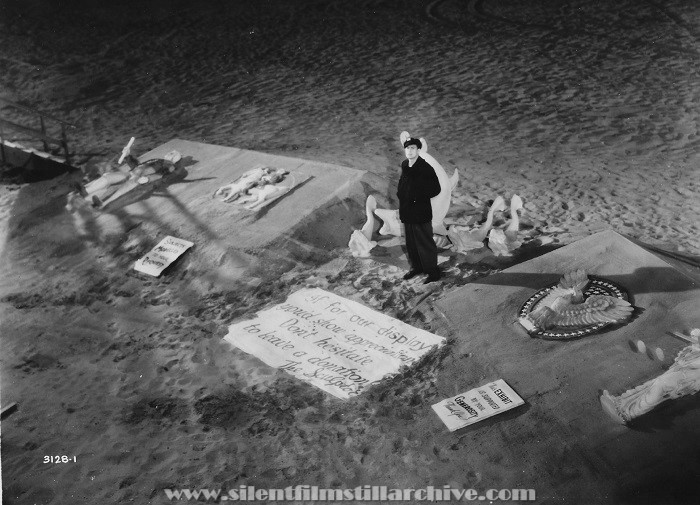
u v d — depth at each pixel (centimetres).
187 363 1040
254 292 1162
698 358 838
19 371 1067
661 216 1311
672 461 788
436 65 2084
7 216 1530
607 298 978
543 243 1176
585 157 1566
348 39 2298
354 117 1848
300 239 1239
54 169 1684
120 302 1202
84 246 1370
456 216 1276
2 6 2639
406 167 1073
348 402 929
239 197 1366
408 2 2500
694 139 1612
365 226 1205
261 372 996
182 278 1233
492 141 1666
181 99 2045
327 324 1063
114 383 1023
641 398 828
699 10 2248
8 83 2205
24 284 1288
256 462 873
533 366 922
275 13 2509
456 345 980
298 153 1648
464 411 880
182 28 2459
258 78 2122
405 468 838
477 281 1079
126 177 1500
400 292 1101
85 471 891
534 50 2111
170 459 891
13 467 906
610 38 2141
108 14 2577
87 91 2134
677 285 991
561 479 797
